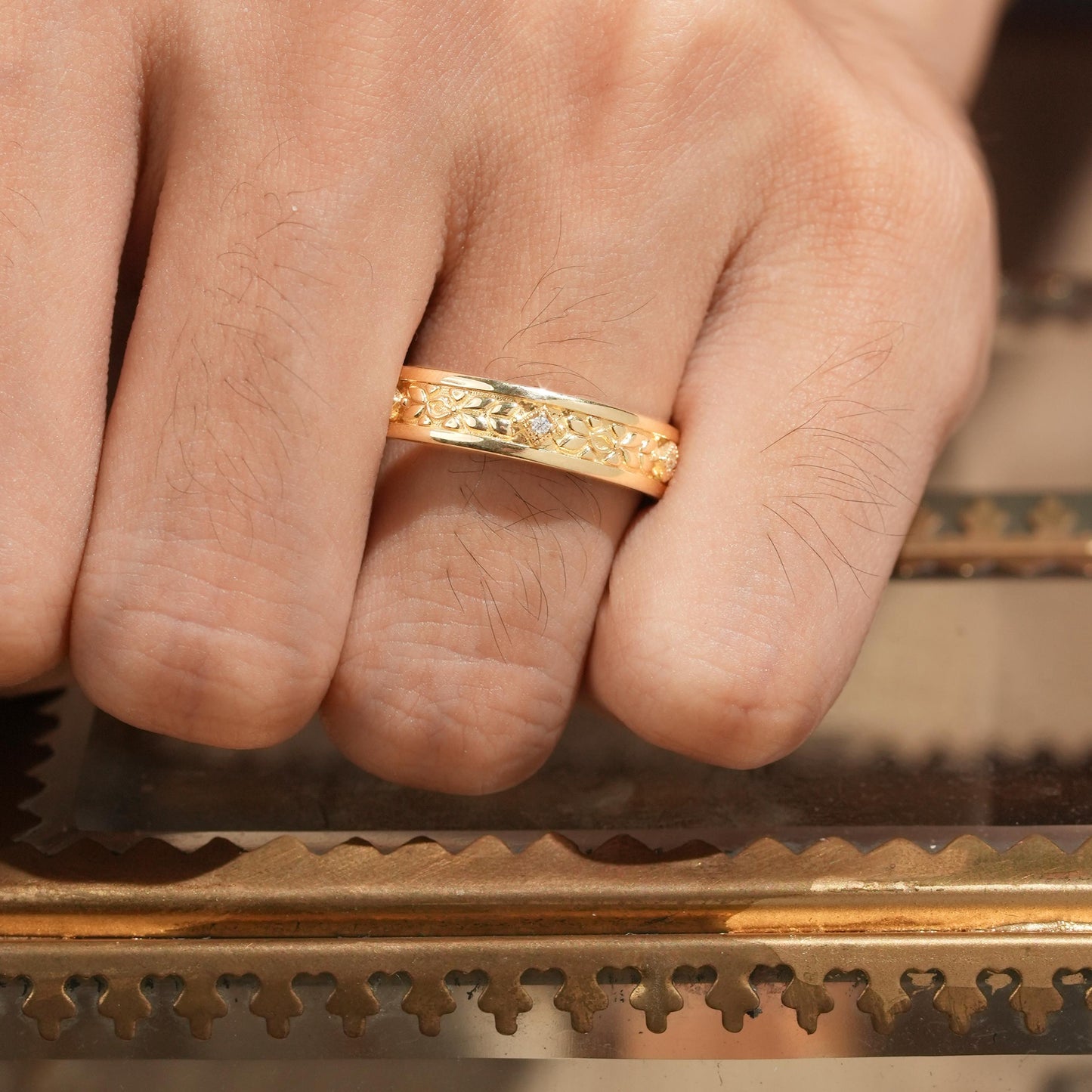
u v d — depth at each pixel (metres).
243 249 0.24
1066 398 0.29
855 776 0.25
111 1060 0.24
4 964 0.24
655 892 0.24
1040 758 0.26
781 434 0.25
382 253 0.24
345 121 0.24
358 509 0.24
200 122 0.24
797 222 0.25
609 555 0.25
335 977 0.24
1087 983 0.24
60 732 0.25
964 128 0.27
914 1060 0.24
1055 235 0.31
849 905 0.24
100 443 0.24
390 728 0.24
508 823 0.25
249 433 0.24
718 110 0.25
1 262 0.24
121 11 0.24
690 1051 0.24
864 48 0.27
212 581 0.24
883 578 0.25
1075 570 0.28
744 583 0.24
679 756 0.26
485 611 0.24
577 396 0.24
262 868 0.24
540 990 0.24
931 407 0.25
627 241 0.25
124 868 0.24
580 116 0.25
